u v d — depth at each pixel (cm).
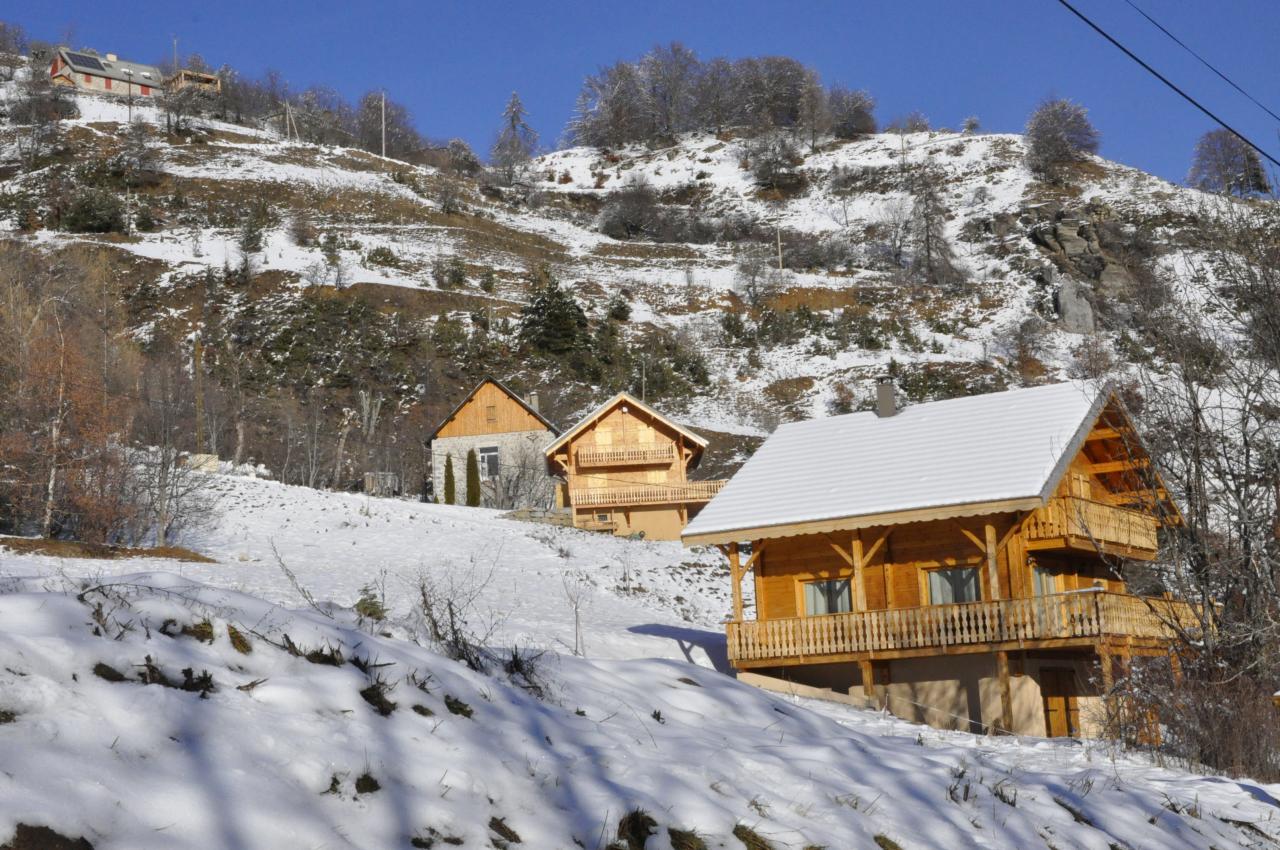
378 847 540
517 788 641
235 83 15012
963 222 11300
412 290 8362
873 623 2350
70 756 496
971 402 2592
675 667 1047
